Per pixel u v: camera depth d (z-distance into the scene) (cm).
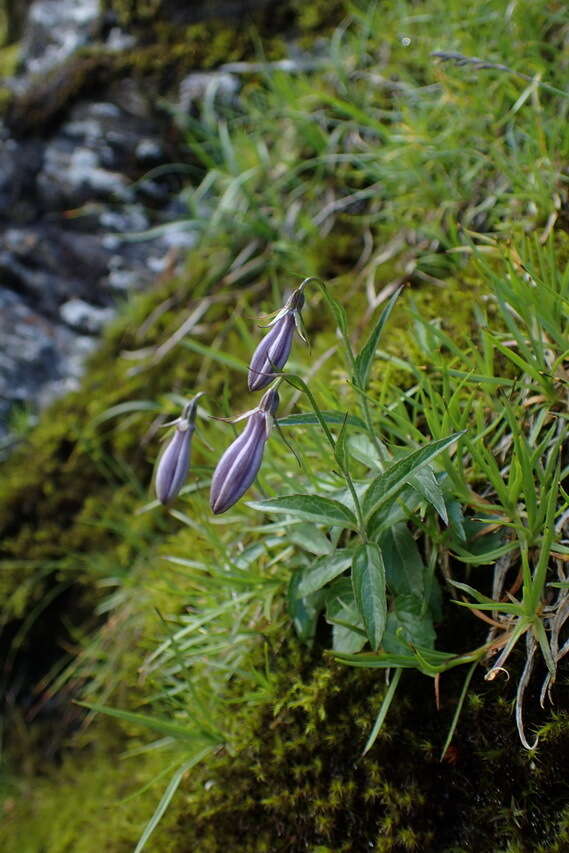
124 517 54
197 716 41
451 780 36
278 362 34
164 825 41
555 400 38
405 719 37
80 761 52
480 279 44
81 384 59
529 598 34
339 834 38
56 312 63
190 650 42
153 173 62
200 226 57
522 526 35
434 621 37
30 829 50
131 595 51
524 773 35
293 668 40
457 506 36
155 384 56
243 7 61
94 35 66
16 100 67
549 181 44
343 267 52
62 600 56
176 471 36
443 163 48
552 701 35
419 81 53
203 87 61
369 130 53
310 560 40
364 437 39
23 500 58
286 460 43
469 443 35
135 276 61
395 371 43
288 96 55
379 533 36
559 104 47
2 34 75
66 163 64
